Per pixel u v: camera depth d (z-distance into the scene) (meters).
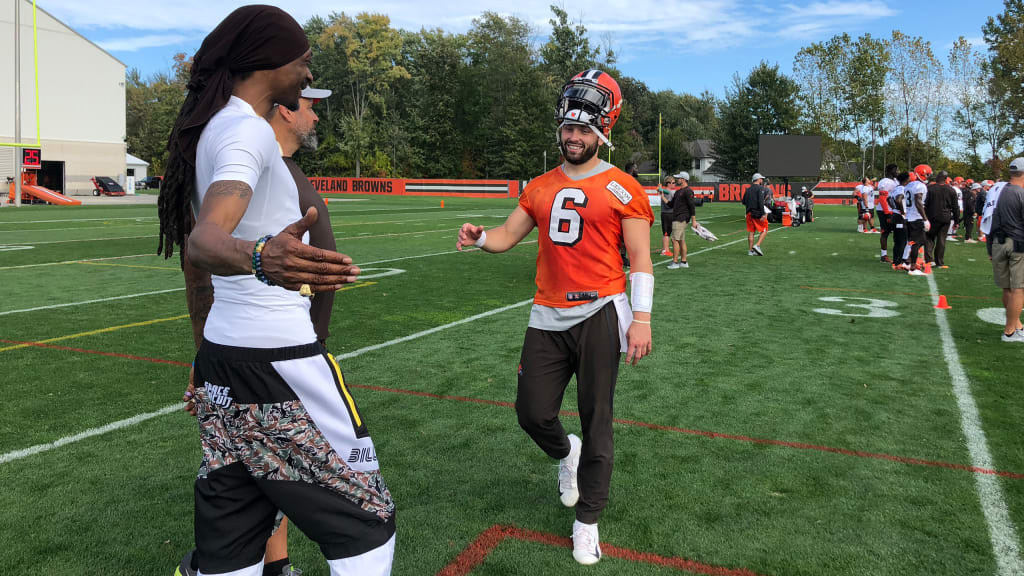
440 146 62.56
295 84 1.85
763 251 15.52
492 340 6.73
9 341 6.48
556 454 3.17
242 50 1.75
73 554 2.89
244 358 1.77
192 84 1.80
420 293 9.37
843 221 26.70
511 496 3.47
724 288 10.18
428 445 4.12
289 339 1.79
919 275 11.72
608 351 2.85
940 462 3.88
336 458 1.83
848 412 4.72
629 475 3.71
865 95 54.50
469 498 3.45
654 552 2.94
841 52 55.22
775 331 7.25
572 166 2.91
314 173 63.66
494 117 63.06
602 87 2.79
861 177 56.97
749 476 3.70
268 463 1.79
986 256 15.09
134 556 2.89
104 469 3.72
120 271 11.05
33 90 42.22
